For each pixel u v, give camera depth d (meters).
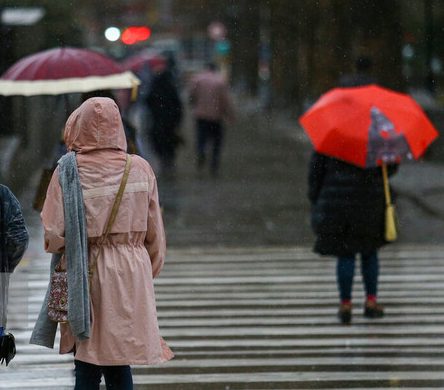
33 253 31.12
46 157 55.62
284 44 98.25
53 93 22.08
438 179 48.59
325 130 22.11
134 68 65.62
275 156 66.56
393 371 19.12
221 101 56.34
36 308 23.62
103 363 13.59
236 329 22.34
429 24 62.19
